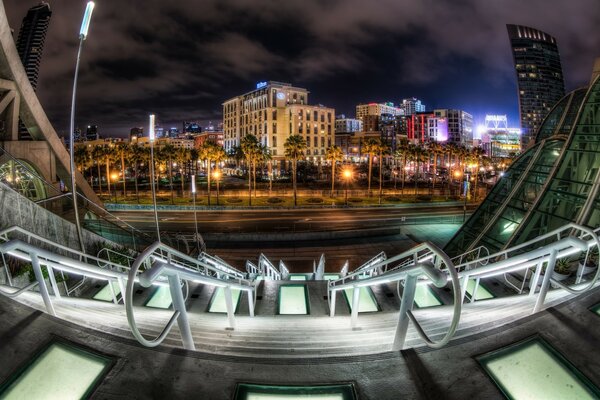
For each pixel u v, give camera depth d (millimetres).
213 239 34531
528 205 20625
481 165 119312
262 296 11797
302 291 12289
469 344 3787
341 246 33500
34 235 6008
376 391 3191
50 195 24188
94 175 116500
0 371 3307
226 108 171500
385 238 36188
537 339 3824
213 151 57812
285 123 134750
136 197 67625
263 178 112312
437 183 102000
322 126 136000
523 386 3223
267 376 3354
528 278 10703
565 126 23109
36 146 23219
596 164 18266
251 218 46656
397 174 134750
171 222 43375
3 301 4297
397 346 4016
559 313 4258
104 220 22328
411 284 3717
